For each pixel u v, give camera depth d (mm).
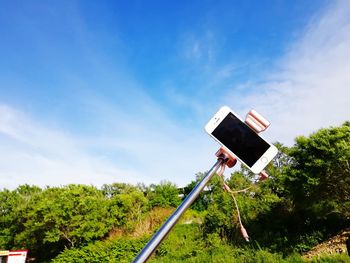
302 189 17625
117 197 30891
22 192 41344
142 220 29219
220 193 22359
